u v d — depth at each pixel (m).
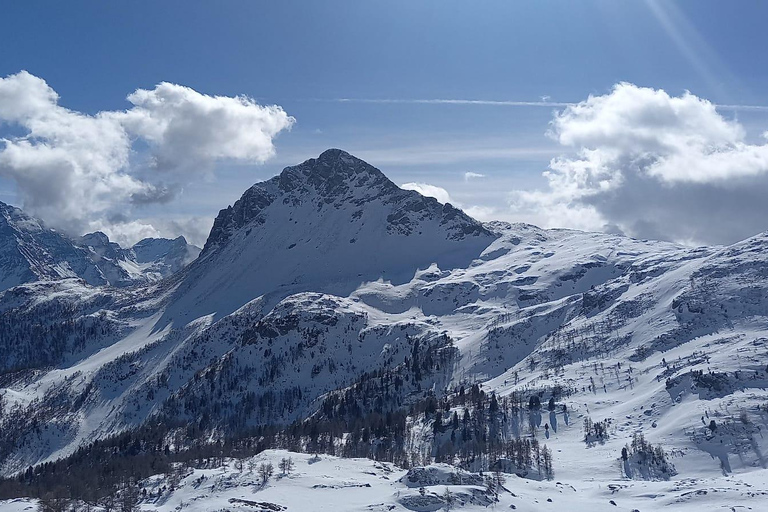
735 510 192.25
